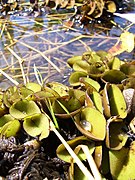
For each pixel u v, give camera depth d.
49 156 0.21
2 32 0.41
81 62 0.28
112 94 0.22
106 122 0.21
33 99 0.22
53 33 0.41
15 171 0.19
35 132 0.21
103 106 0.21
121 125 0.21
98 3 0.43
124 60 0.35
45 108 0.22
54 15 0.45
